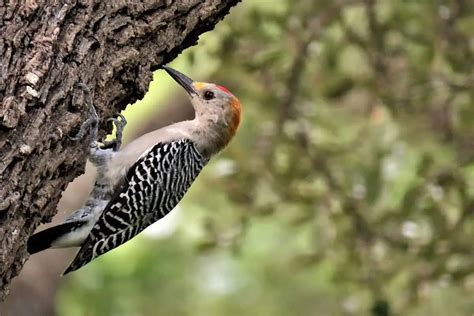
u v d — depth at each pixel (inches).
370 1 561.9
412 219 544.7
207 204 623.2
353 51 609.0
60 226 398.6
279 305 791.7
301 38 555.5
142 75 354.9
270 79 569.9
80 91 332.8
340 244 565.0
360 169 561.9
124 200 410.3
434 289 578.9
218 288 779.4
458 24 538.0
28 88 317.1
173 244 752.3
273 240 783.1
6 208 310.3
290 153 563.5
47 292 621.0
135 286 735.7
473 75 542.6
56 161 328.2
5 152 313.1
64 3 332.5
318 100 579.5
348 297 607.5
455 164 541.6
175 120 681.6
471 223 550.9
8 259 313.3
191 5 361.4
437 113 578.6
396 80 570.9
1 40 317.7
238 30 545.6
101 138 376.5
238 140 620.1
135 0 350.9
